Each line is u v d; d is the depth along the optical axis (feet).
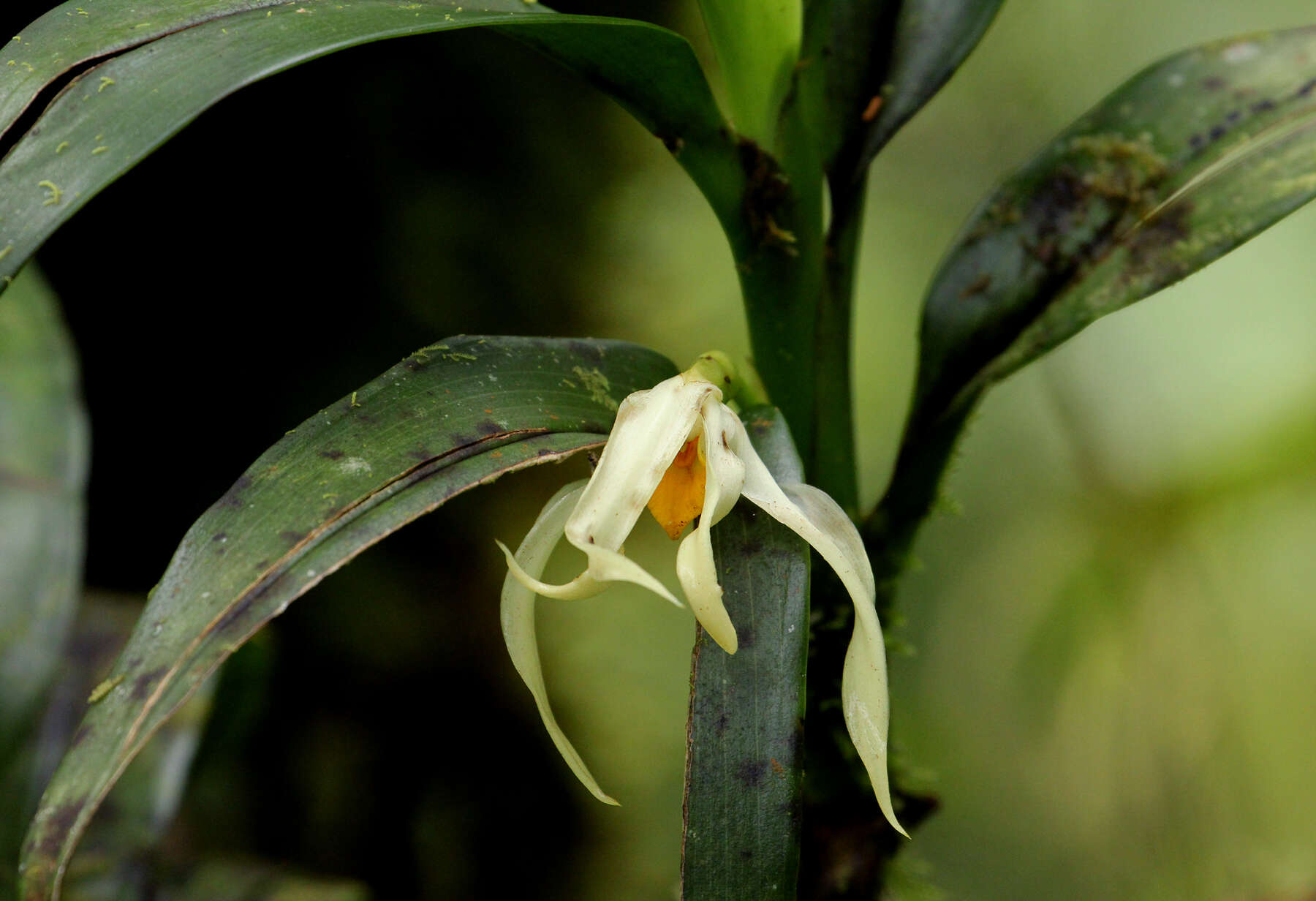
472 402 1.56
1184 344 3.95
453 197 3.58
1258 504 3.84
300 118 3.38
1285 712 3.77
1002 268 1.70
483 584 3.73
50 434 2.11
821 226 1.66
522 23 1.56
